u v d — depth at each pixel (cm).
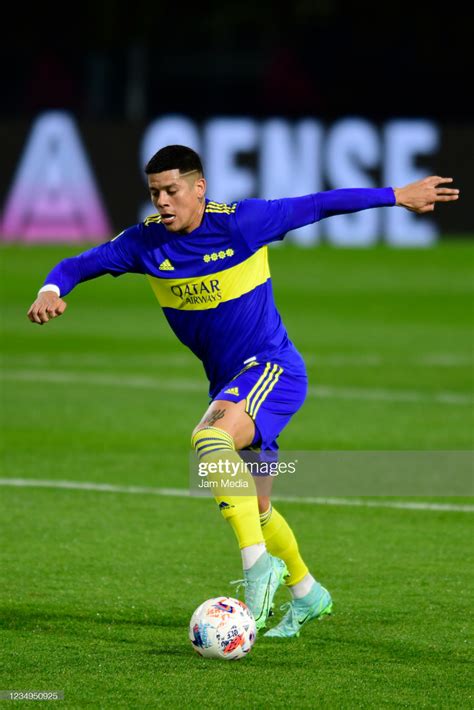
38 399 4322
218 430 1805
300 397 1917
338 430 3709
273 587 1788
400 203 1883
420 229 8831
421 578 2211
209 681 1647
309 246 9044
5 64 13550
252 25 15312
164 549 2417
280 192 8575
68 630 1883
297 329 6241
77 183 8750
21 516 2688
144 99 13162
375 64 13738
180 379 4816
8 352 5566
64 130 8725
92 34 14888
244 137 8581
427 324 6456
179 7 15238
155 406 4184
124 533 2545
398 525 2631
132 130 8650
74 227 8788
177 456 3362
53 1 14925
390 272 8175
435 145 8506
